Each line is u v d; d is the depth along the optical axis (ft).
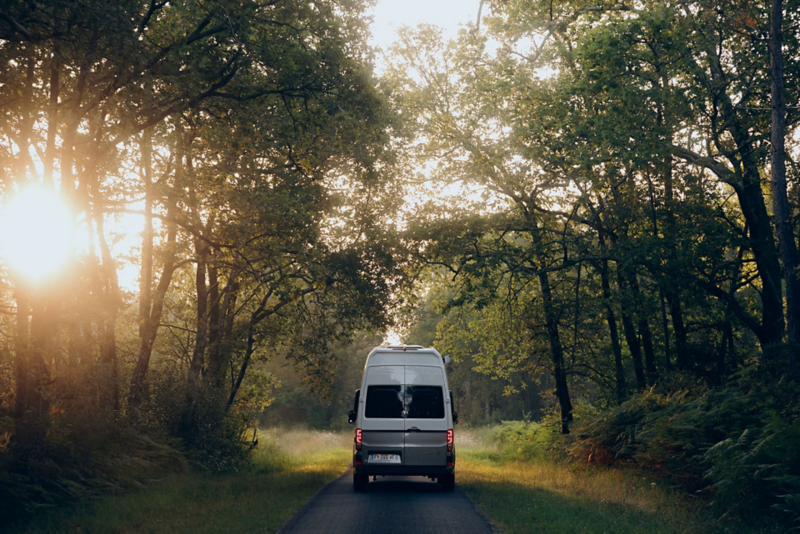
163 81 45.57
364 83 54.39
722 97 59.62
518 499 38.83
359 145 60.80
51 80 43.47
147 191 55.98
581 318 81.51
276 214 57.31
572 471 60.90
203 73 47.26
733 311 65.16
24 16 36.24
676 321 71.46
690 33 60.34
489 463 90.02
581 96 62.44
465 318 107.45
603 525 29.37
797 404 38.22
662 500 37.83
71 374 46.09
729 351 72.64
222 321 77.46
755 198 62.28
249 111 51.47
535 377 100.42
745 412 41.63
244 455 72.43
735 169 61.41
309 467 74.18
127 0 40.40
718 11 57.41
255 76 53.21
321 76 52.49
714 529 29.63
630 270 66.13
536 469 65.87
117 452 49.14
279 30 51.85
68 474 41.22
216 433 69.72
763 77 59.52
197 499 41.42
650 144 57.82
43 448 39.42
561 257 80.23
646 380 72.33
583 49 59.67
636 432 54.08
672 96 58.08
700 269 64.34
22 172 44.11
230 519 32.19
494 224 76.28
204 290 73.97
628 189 69.41
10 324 42.98
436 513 33.88
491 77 71.97
